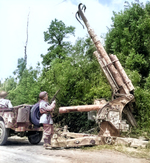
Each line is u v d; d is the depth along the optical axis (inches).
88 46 454.9
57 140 250.8
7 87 570.9
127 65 380.2
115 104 258.2
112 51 446.3
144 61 370.9
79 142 245.1
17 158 198.5
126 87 276.7
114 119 253.8
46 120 254.8
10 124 273.0
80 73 402.9
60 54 601.6
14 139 362.3
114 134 255.4
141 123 309.9
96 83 392.5
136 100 315.6
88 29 310.5
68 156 204.8
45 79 423.5
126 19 422.3
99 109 269.6
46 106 257.9
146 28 392.5
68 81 401.7
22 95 433.7
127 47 399.2
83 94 393.1
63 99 406.0
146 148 229.3
